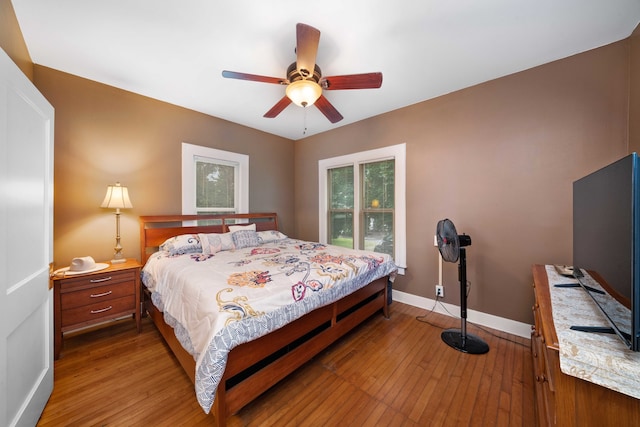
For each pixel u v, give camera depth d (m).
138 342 2.08
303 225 4.22
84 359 1.83
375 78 1.68
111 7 1.46
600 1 1.40
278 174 4.07
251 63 2.04
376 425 1.29
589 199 1.24
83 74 2.22
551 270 1.71
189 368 1.45
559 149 1.97
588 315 1.01
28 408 1.18
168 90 2.53
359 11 1.48
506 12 1.49
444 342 2.08
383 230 3.20
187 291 1.55
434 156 2.66
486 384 1.58
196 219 3.01
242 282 1.55
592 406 0.78
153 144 2.72
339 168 3.74
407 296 2.90
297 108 2.97
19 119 1.13
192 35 1.71
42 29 1.65
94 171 2.35
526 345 2.02
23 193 1.16
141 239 2.60
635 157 0.76
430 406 1.41
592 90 1.83
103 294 2.08
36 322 1.29
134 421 1.29
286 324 1.45
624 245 0.83
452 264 2.58
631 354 0.73
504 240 2.23
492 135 2.29
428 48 1.83
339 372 1.70
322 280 1.76
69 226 2.22
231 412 1.22
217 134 3.27
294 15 1.52
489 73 2.18
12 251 1.06
